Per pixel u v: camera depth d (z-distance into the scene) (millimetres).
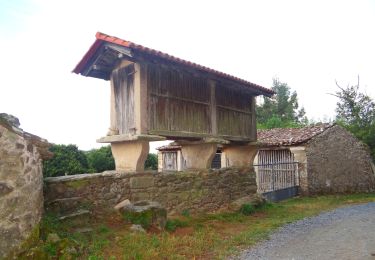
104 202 5871
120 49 5953
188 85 7238
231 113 8438
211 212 7953
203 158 8031
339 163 14461
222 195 8422
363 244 5340
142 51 5855
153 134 6328
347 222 7363
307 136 13070
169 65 6539
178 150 17547
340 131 14875
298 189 12641
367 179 16188
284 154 13625
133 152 6520
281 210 9180
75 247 4102
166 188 7004
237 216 7879
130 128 6309
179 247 5020
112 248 4500
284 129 16047
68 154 12312
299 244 5465
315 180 12914
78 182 5570
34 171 4055
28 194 3742
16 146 3514
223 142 7746
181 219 6867
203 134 7422
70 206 5348
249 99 9195
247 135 8953
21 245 3439
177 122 6871
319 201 11297
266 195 11070
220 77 7645
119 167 6922
